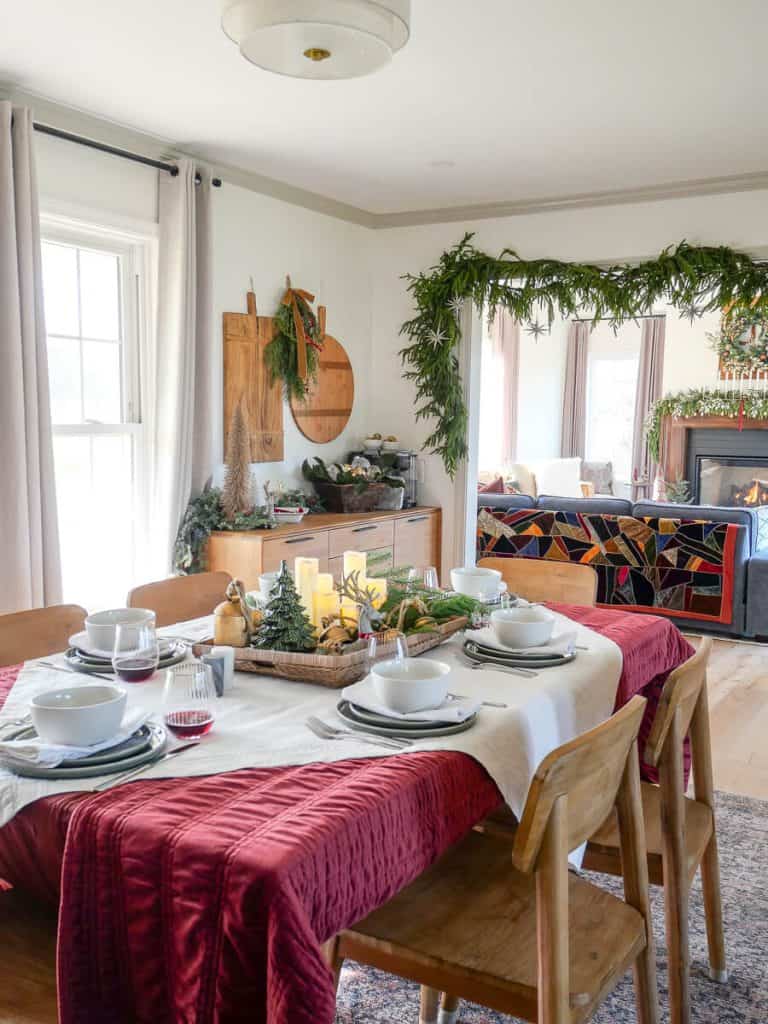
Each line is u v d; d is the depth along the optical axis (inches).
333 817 50.2
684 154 168.4
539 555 242.8
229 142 164.1
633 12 109.0
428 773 57.8
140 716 63.4
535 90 135.6
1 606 135.0
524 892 67.7
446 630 89.8
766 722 161.0
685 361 366.3
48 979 54.9
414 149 167.2
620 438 408.8
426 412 221.9
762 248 185.5
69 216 149.6
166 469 167.9
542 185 192.9
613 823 80.4
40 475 139.7
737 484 354.6
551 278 204.5
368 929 62.4
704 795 87.3
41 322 138.2
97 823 50.4
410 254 222.4
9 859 55.2
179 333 165.3
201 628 96.0
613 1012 83.2
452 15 110.0
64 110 145.6
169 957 48.1
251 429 190.7
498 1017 81.8
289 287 199.3
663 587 227.3
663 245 194.4
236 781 55.6
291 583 80.7
